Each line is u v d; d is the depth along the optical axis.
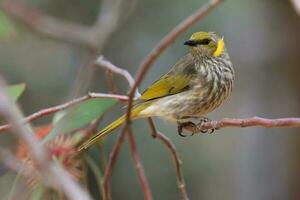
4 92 2.14
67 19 12.69
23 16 10.05
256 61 12.91
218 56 7.55
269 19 12.76
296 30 12.55
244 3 12.83
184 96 7.35
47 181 2.18
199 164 12.95
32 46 12.18
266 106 12.77
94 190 10.80
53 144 4.92
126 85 12.12
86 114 4.60
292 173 12.40
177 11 12.68
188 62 7.50
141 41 12.73
